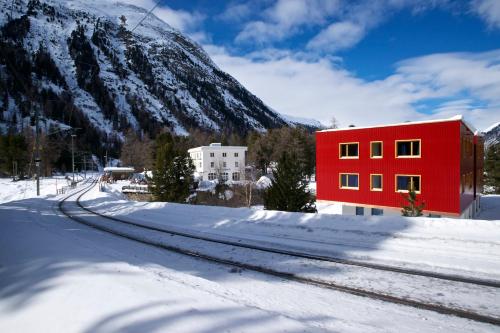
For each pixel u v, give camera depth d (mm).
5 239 9492
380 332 4254
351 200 28625
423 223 10070
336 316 4777
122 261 6594
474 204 31906
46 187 57562
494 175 59469
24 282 5363
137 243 10562
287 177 27172
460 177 23484
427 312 4953
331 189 29953
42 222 15250
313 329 3873
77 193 41094
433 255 7602
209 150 76375
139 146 105062
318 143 30703
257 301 5301
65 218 17922
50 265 6141
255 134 112250
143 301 4371
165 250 9469
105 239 11234
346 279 6438
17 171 80562
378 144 27281
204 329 3664
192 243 10156
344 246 8750
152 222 14992
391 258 7551
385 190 26625
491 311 4938
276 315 4188
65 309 4238
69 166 112562
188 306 4270
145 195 49625
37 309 4320
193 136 122375
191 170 44969
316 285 6184
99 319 3904
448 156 23594
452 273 6508
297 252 8477
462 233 8945
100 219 17156
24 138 83062
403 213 20219
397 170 25953
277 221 12359
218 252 8906
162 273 6141
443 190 23812
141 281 5234
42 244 8469
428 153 24406
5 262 6695
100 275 5438
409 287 5926
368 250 8281
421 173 24734
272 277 6730
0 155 78875
